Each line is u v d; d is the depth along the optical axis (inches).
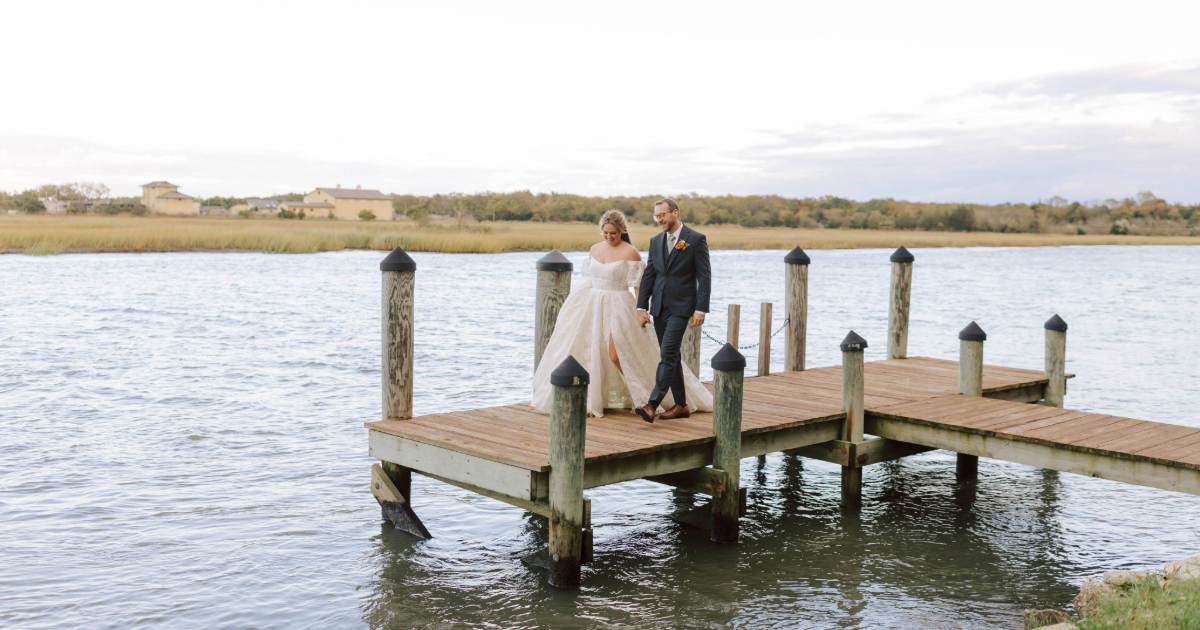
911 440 303.0
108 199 6235.2
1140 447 255.9
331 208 5915.4
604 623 209.2
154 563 242.2
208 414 422.9
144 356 585.9
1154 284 1483.8
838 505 313.9
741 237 3427.7
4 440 366.9
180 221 3383.4
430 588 230.2
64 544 254.2
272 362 572.4
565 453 221.8
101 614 208.8
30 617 205.9
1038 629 179.3
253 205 5969.5
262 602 219.0
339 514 287.7
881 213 5684.1
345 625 207.2
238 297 983.6
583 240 2368.4
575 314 289.0
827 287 1318.9
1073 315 976.3
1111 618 172.4
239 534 266.8
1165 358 660.1
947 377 389.7
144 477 321.4
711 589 231.8
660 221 271.4
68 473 323.3
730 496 261.6
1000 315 967.6
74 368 535.2
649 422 268.7
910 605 222.2
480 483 240.2
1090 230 5487.2
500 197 5521.7
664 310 273.0
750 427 274.5
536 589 230.4
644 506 309.4
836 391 349.7
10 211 4950.8
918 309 1022.4
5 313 792.3
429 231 2699.3
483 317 849.5
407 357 280.7
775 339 753.6
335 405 449.1
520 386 507.5
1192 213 5625.0
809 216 5590.6
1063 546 269.9
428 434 258.8
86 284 1093.8
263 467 337.7
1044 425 288.7
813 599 225.3
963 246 3526.1
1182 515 302.0
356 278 1268.5
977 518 299.0
